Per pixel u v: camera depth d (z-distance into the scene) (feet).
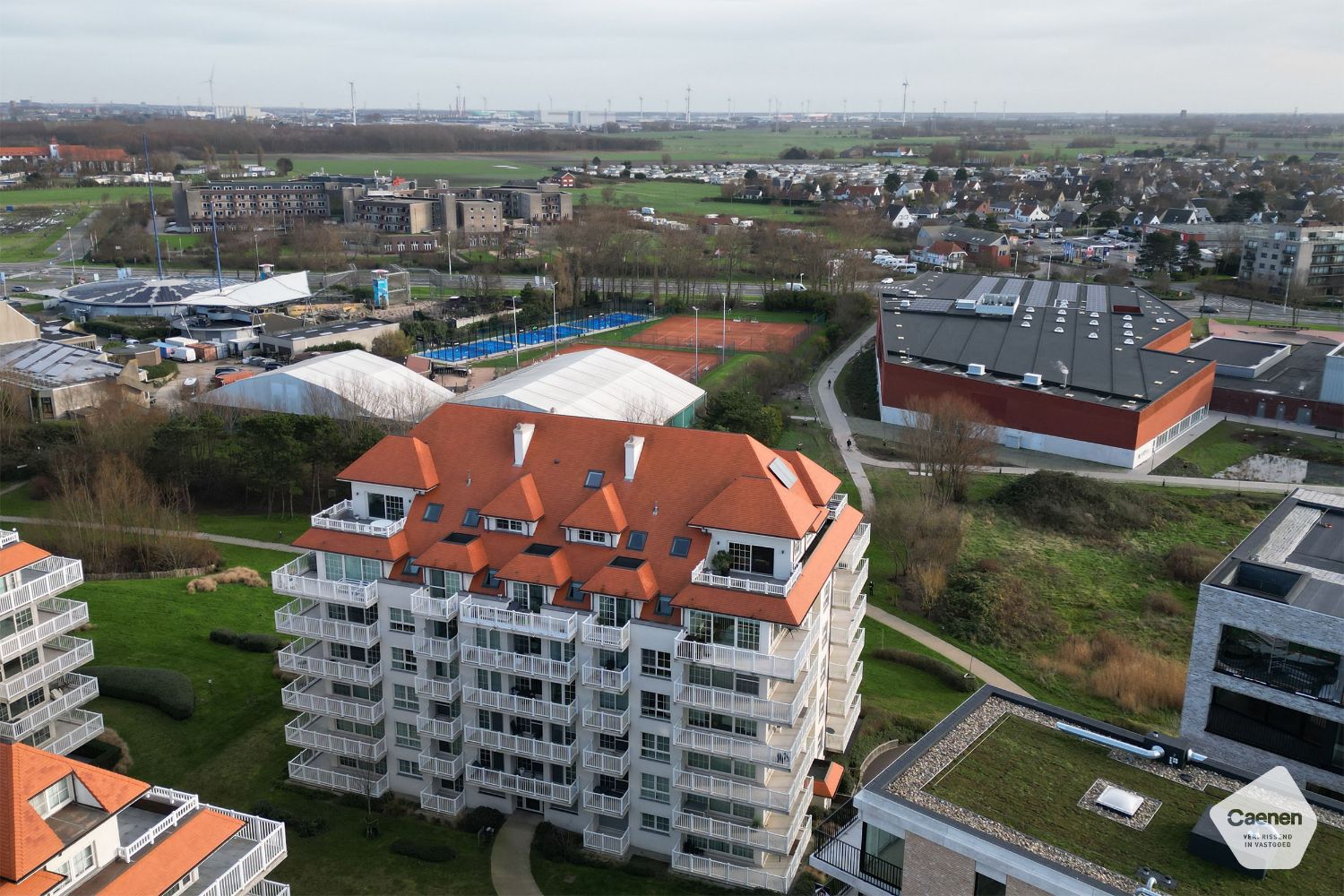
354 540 239.50
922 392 568.41
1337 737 173.68
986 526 442.91
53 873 144.77
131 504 379.55
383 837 229.86
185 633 318.86
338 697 250.16
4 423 476.13
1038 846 141.69
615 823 232.12
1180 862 138.82
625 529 229.66
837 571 256.11
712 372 654.12
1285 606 176.04
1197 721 189.37
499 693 228.84
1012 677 331.98
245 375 606.14
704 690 209.26
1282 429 564.71
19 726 223.30
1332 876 136.05
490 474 246.47
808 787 233.14
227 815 174.09
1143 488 478.59
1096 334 627.46
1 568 225.15
